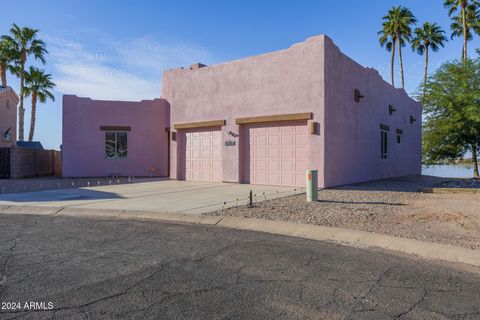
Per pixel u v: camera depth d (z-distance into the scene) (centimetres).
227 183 1594
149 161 2150
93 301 361
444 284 413
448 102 2067
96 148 2083
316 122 1348
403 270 461
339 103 1450
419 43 4666
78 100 2066
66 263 482
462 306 356
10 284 405
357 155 1616
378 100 1867
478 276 441
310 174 1022
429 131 2312
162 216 841
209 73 1705
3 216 859
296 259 505
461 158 2422
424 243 563
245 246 574
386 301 367
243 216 798
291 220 751
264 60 1506
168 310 342
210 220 788
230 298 371
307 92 1377
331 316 333
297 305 356
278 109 1455
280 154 1474
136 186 1502
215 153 1703
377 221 742
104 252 536
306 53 1384
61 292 383
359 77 1645
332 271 455
